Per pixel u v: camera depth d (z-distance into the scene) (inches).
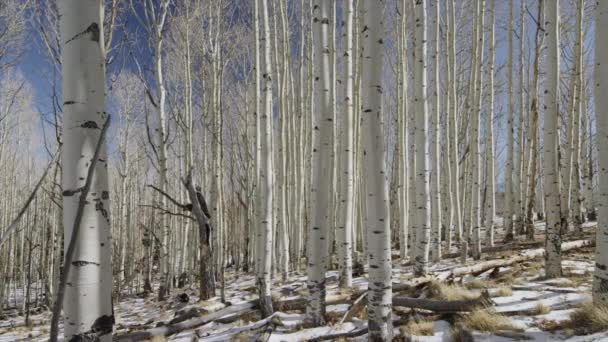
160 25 429.4
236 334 222.5
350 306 230.4
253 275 594.2
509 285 268.5
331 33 323.9
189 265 547.8
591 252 371.9
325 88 221.6
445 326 204.2
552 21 283.7
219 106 511.8
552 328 177.0
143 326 298.8
